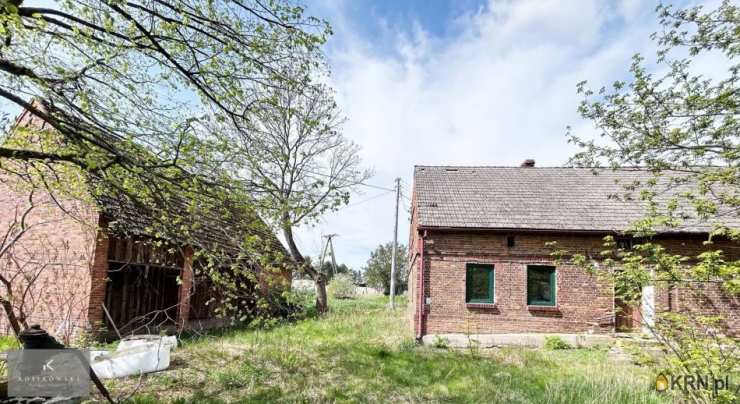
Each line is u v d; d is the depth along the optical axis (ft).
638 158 28.84
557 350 41.81
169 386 24.86
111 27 16.20
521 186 58.03
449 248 48.88
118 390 23.62
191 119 17.01
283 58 19.40
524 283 47.88
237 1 17.94
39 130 19.79
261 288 21.97
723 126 25.02
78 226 36.88
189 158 17.35
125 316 42.29
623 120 28.09
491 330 46.96
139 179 17.56
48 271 37.81
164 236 21.26
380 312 74.13
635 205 51.62
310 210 19.97
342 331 47.75
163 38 17.46
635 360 23.20
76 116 17.95
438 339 43.75
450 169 64.34
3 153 16.05
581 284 47.29
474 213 50.83
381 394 25.29
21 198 40.04
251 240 19.03
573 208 51.78
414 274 55.11
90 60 19.12
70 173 21.50
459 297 47.91
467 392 25.99
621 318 46.70
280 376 28.04
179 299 46.39
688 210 47.96
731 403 18.66
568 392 25.25
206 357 31.78
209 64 18.21
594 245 47.91
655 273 23.77
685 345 20.48
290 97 20.76
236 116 19.42
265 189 19.57
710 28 23.81
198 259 22.52
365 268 161.48
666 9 24.57
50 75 18.40
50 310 37.01
